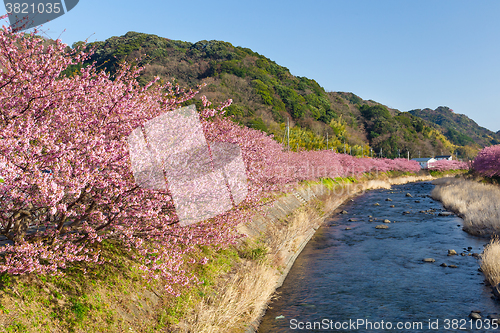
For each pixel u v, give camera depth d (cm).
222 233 737
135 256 656
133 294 609
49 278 516
